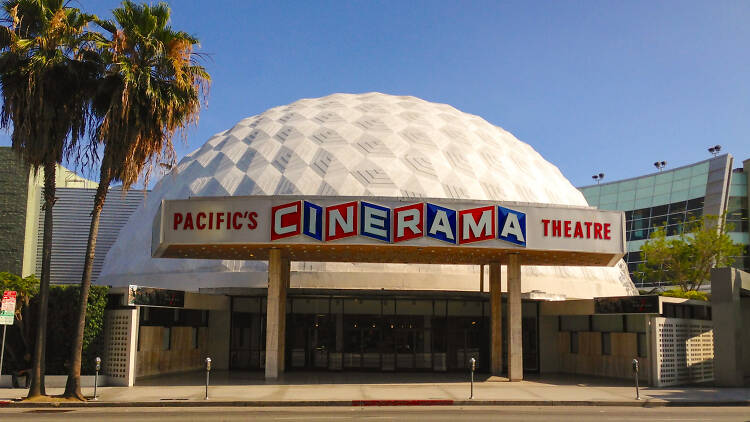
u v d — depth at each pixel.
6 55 18.95
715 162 76.81
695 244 46.38
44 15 19.23
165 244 24.14
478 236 24.14
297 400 19.44
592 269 38.47
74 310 24.62
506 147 41.12
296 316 31.80
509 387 24.23
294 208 23.81
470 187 35.44
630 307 27.48
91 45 19.81
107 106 20.36
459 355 32.22
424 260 30.14
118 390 22.53
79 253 46.47
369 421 15.20
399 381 26.33
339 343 31.72
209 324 32.78
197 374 29.48
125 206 47.56
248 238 23.73
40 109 19.03
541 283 34.88
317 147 36.75
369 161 35.59
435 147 37.53
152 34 19.98
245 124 41.81
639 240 82.69
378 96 44.25
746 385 26.53
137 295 25.03
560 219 24.88
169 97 19.94
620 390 23.45
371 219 23.84
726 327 26.25
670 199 80.56
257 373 30.23
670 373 26.55
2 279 23.91
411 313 32.22
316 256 29.02
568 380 27.95
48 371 24.31
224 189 35.53
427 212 24.06
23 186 44.97
